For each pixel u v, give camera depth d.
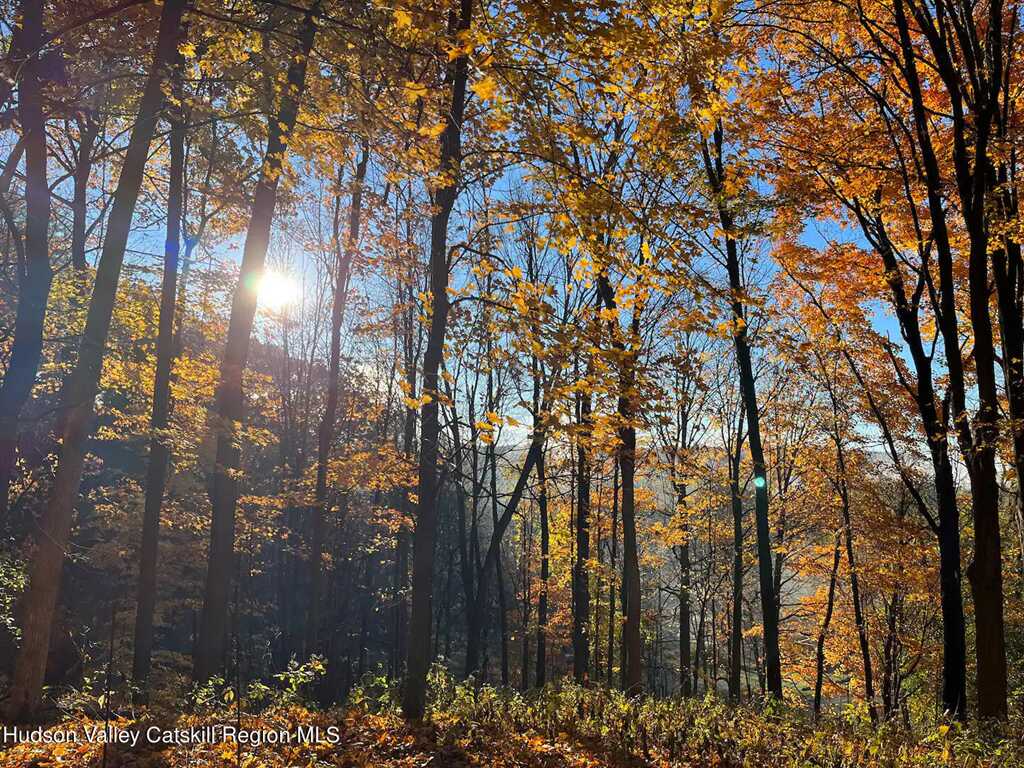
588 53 6.32
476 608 18.47
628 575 13.86
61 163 13.50
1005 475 13.60
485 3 7.98
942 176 13.03
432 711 8.87
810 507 20.72
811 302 15.49
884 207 13.62
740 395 22.64
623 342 8.17
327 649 21.66
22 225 17.09
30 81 9.06
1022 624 22.08
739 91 12.62
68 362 13.98
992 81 11.23
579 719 8.45
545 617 24.62
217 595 10.68
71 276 14.16
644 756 7.15
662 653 38.28
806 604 22.95
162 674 14.31
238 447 11.03
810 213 13.00
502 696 10.37
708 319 8.02
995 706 10.57
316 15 8.38
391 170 9.18
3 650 12.27
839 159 13.16
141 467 23.83
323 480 16.50
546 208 7.98
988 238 11.33
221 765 5.91
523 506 27.56
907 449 16.12
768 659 15.00
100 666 17.47
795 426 18.73
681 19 6.91
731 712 9.33
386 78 8.74
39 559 7.62
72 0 9.57
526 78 6.96
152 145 14.05
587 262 8.37
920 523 16.70
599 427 8.16
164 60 8.37
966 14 11.62
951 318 11.82
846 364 16.48
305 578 30.59
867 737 8.38
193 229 17.33
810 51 13.33
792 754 7.29
